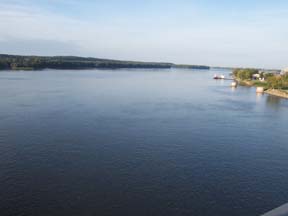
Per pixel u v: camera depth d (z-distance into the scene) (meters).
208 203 16.89
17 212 15.25
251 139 29.23
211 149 25.64
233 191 18.39
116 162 21.78
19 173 19.41
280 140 29.33
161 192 17.78
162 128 31.39
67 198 16.70
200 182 19.33
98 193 17.34
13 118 32.78
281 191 18.70
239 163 22.84
